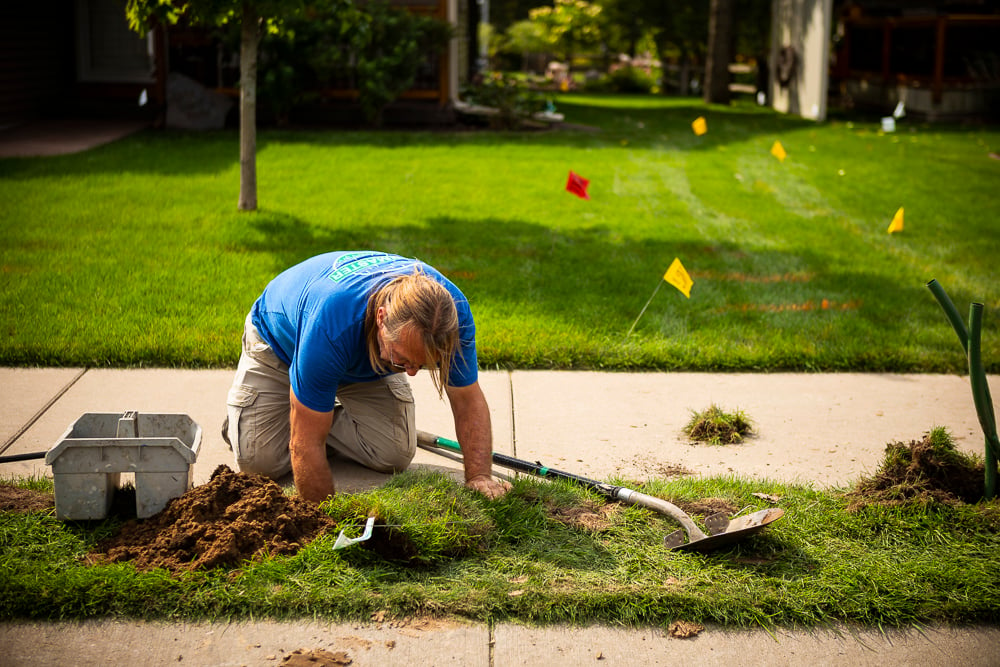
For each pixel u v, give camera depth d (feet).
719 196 34.06
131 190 30.50
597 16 100.73
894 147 47.55
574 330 18.43
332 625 9.23
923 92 61.77
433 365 9.14
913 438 14.15
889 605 9.62
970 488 11.80
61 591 9.29
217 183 32.22
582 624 9.37
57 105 51.37
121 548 10.12
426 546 10.11
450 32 48.67
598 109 66.54
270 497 10.46
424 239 25.54
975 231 28.94
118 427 11.02
